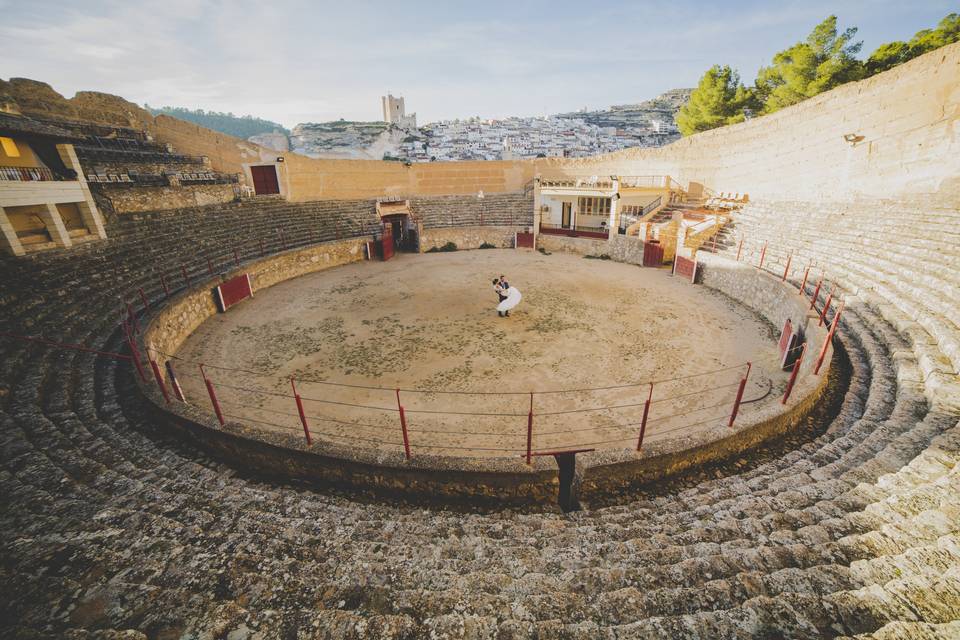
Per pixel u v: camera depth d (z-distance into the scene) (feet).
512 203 117.08
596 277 76.28
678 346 47.83
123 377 36.35
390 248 94.48
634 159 107.14
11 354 35.09
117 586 13.25
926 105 53.98
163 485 22.06
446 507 25.04
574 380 41.04
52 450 24.27
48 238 53.01
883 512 16.01
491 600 13.08
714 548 15.74
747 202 83.10
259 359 46.29
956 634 10.07
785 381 40.06
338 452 25.90
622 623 11.95
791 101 99.09
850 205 62.39
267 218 89.92
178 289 55.83
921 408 25.22
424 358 46.06
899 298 37.81
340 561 16.21
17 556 15.08
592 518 21.02
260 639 11.42
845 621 10.94
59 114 92.94
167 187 76.89
